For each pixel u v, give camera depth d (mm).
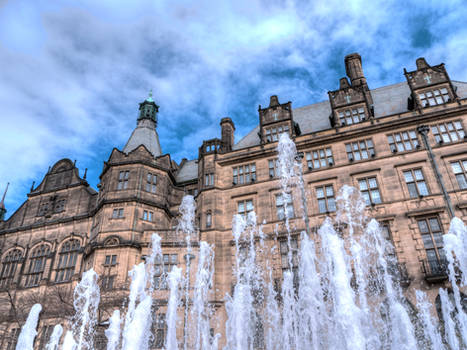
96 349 27328
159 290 30547
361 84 36562
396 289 24734
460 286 23547
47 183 46531
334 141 33062
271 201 32188
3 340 33844
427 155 29328
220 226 32875
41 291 35938
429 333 22766
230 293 29109
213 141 38281
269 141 36062
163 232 34281
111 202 36531
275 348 24875
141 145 41375
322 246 23922
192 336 27453
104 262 32938
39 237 41375
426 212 26688
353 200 29453
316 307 19406
